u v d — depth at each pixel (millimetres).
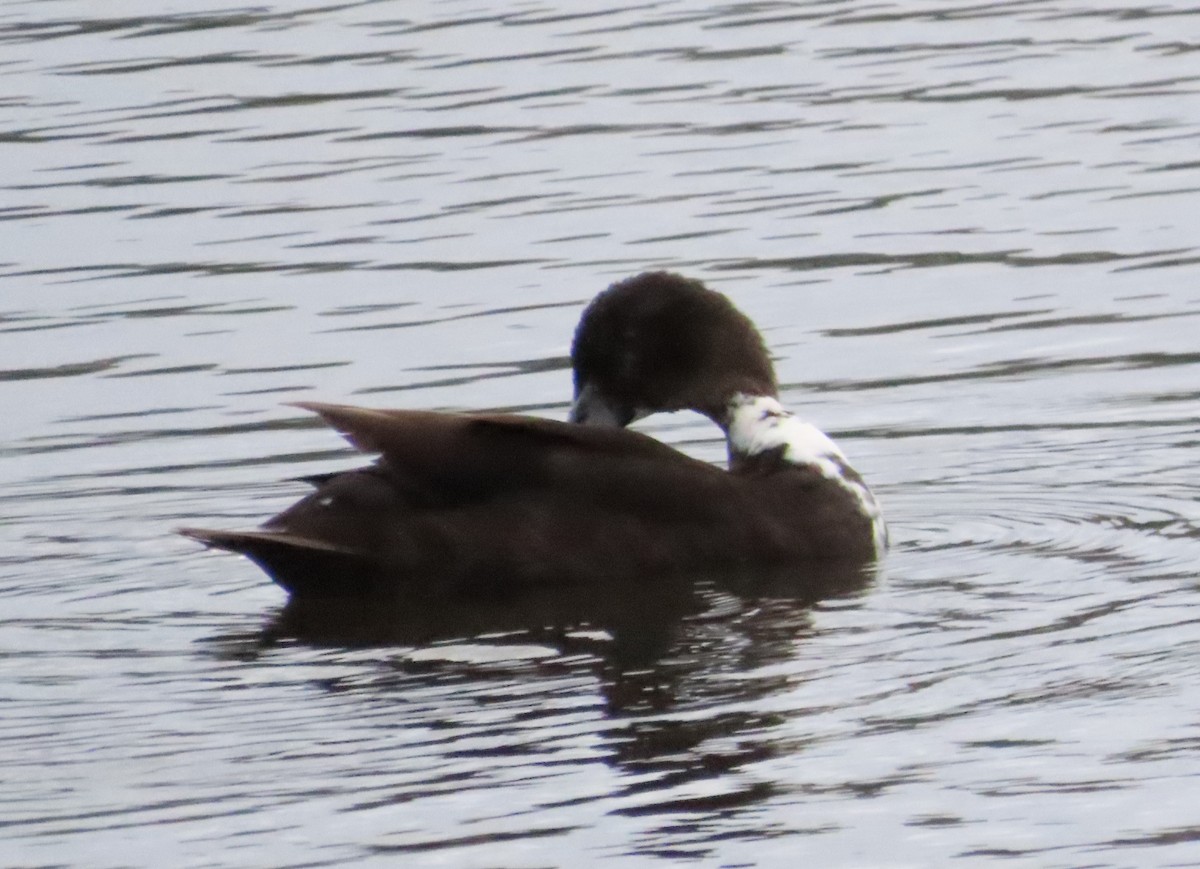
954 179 21594
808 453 13750
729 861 9398
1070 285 19031
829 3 27500
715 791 9992
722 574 13062
